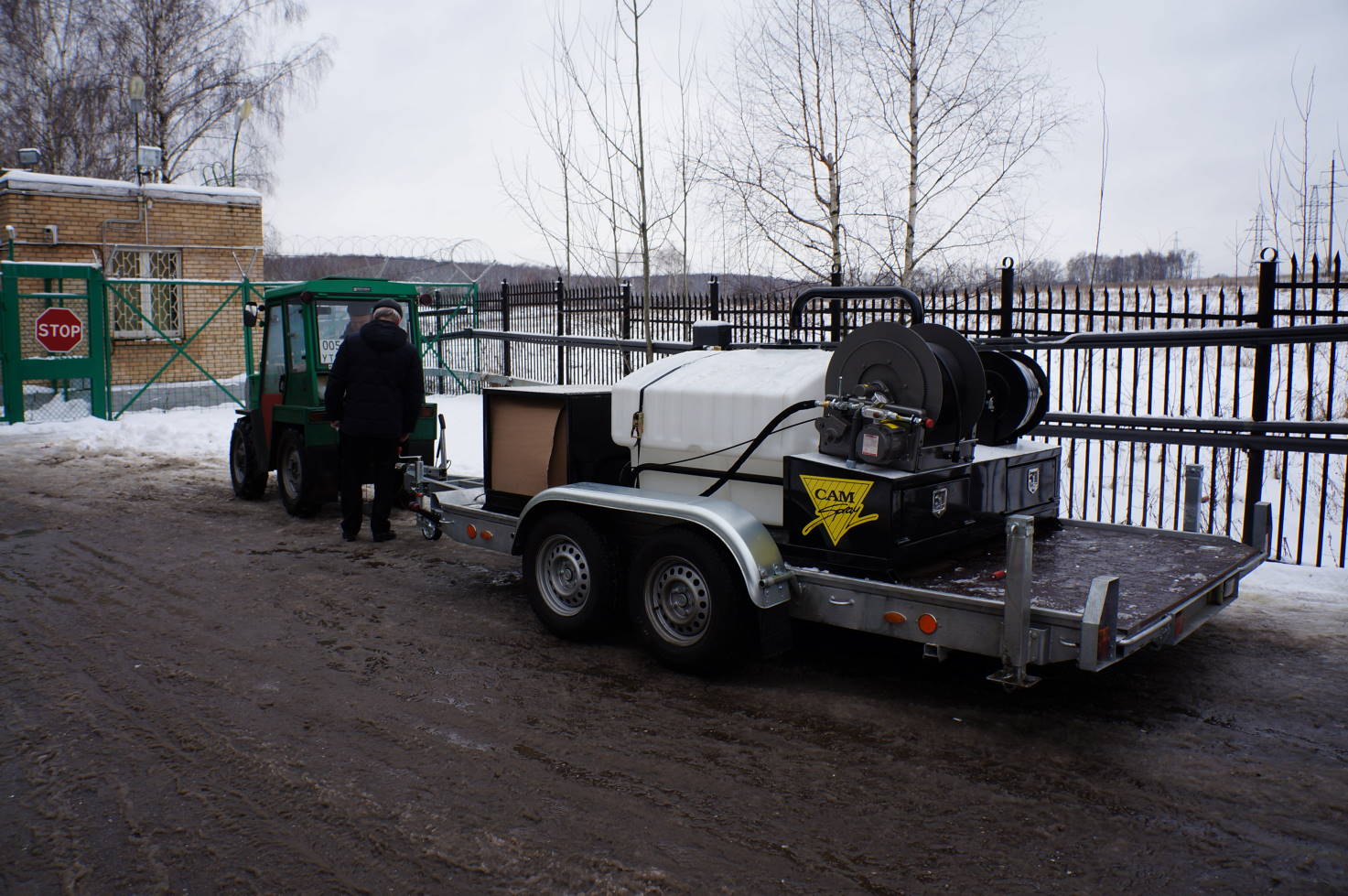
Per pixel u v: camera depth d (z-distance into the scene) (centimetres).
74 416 1586
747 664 496
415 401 769
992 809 344
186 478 1078
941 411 427
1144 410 1137
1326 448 630
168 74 2753
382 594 628
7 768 380
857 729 415
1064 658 369
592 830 331
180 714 432
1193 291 1321
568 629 525
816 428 454
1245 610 573
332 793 358
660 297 1213
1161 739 401
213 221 1950
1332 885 295
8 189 1745
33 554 733
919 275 1288
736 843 322
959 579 429
